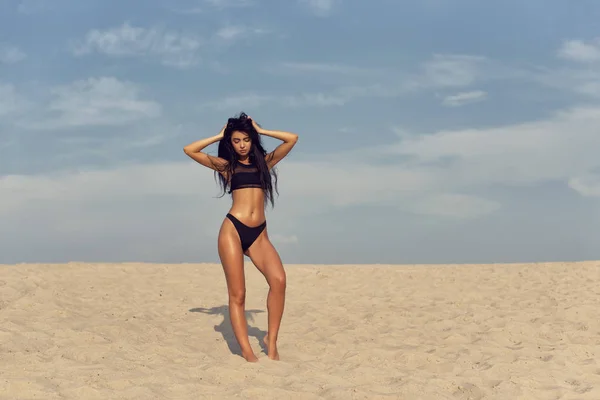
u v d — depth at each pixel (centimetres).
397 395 520
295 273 1329
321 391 530
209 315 888
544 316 885
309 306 995
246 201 623
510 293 1101
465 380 579
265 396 509
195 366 593
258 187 628
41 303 830
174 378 542
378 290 1160
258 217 627
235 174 625
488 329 812
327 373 590
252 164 633
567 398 532
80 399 481
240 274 619
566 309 911
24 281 966
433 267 1452
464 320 870
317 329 814
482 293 1107
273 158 640
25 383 496
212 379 556
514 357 676
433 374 599
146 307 920
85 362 589
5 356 589
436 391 540
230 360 620
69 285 1041
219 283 1158
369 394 518
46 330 695
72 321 761
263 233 635
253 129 623
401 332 799
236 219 619
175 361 619
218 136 624
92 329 725
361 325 840
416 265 1491
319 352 702
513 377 587
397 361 660
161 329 772
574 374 609
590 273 1298
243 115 621
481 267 1444
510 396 534
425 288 1174
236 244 618
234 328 625
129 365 580
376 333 802
